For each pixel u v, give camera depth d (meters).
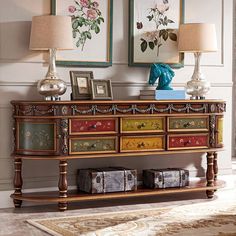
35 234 5.80
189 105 6.96
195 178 7.52
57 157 6.42
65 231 5.84
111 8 7.08
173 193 7.38
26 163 6.84
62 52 6.91
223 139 7.70
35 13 6.81
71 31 6.65
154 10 7.27
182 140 6.95
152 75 7.10
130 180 6.85
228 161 7.74
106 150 6.62
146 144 6.79
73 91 6.74
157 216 6.36
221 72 7.67
